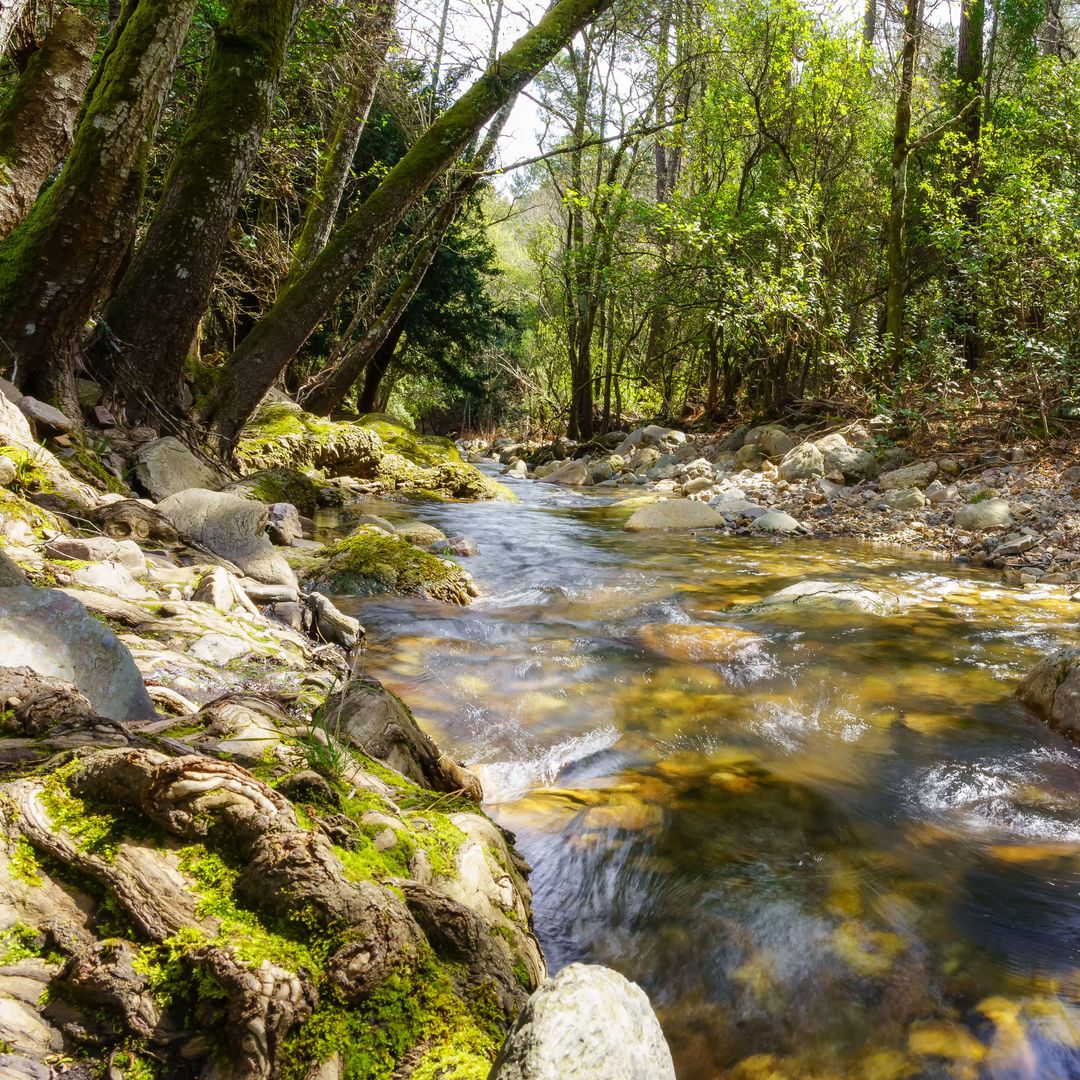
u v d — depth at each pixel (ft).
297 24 29.50
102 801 5.67
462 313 76.59
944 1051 6.21
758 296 43.62
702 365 78.38
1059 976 7.00
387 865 6.19
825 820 9.44
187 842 5.53
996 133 46.06
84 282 20.36
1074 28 59.21
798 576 22.71
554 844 8.64
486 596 19.47
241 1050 4.61
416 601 17.93
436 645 14.73
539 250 81.76
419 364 83.05
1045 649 15.89
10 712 6.55
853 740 11.76
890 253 44.32
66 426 19.19
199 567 14.46
